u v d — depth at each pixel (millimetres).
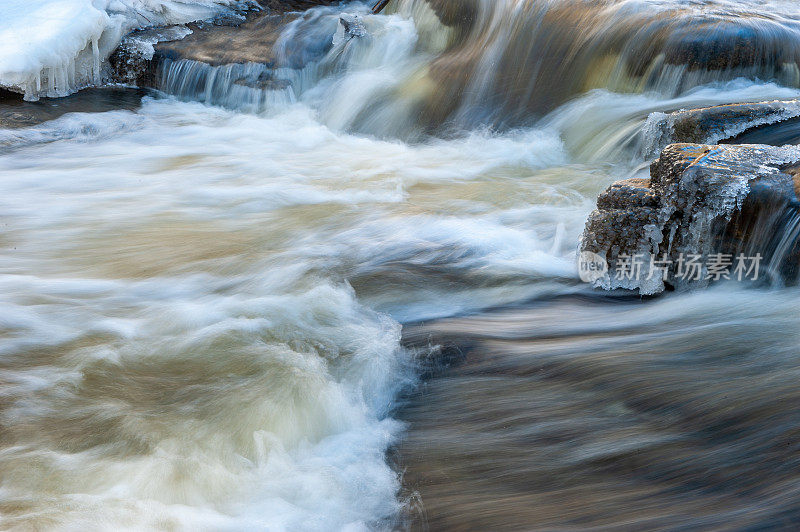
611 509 2898
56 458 3348
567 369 3941
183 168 8086
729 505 2820
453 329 4559
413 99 9516
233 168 8078
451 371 4113
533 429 3518
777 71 7965
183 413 3666
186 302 4961
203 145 8945
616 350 4070
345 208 6777
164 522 2967
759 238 4410
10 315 4715
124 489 3168
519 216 6422
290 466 3377
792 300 4199
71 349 4309
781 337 3891
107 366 4094
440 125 9180
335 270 5430
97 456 3371
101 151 8633
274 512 3057
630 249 4801
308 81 10680
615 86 8547
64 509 3018
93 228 6367
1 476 3229
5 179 7617
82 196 7184
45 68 10055
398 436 3617
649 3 8867
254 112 10281
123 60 10906
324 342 4363
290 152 8734
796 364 3629
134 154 8555
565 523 2854
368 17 10875
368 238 6039
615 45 8555
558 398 3727
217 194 7215
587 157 7848
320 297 4938
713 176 4504
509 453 3369
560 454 3312
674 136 6551
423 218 6414
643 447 3258
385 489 3203
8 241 6051
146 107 10312
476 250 5715
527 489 3119
